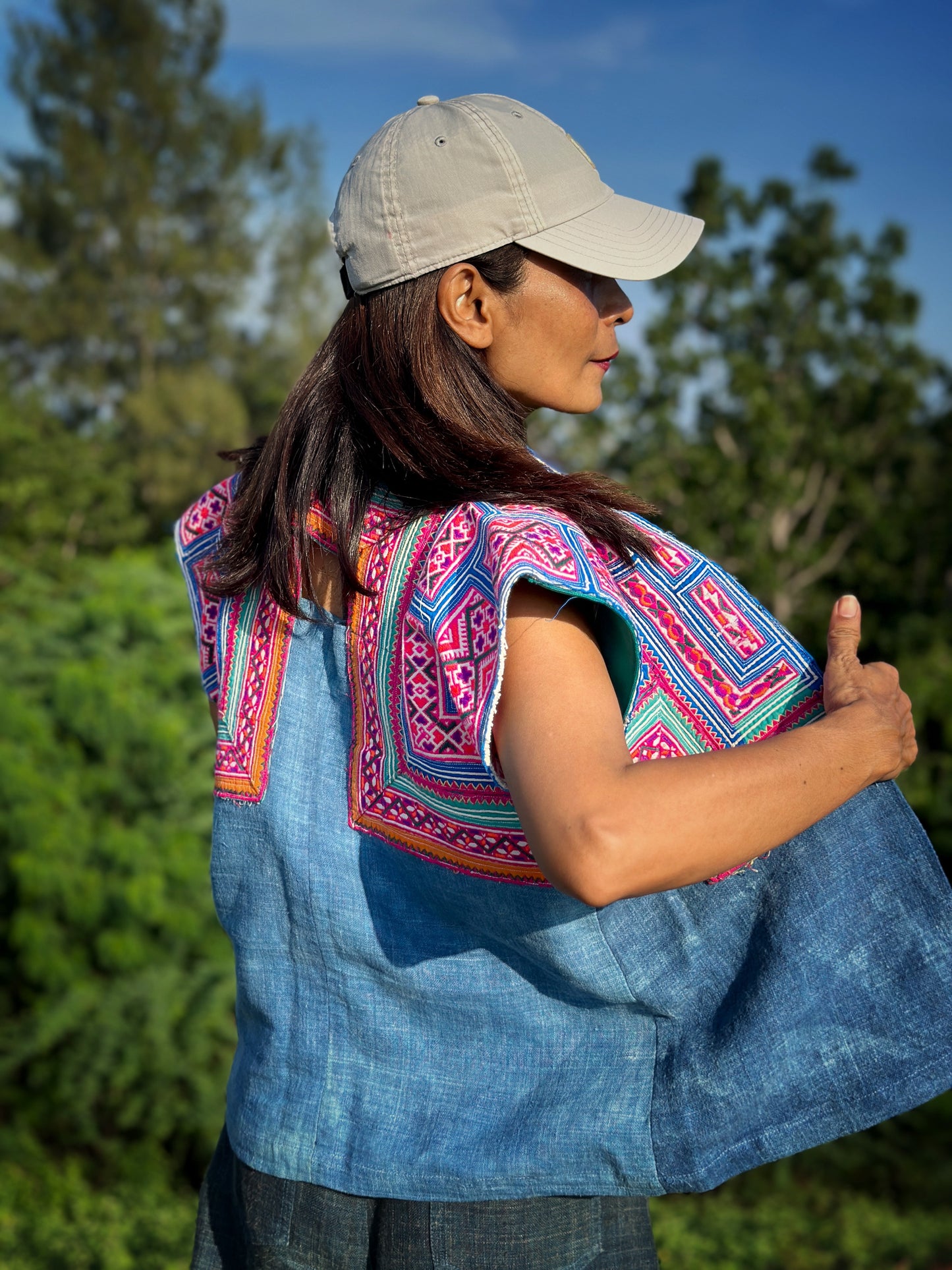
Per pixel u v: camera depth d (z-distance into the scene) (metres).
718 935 0.98
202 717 8.61
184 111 29.58
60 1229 6.88
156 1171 7.81
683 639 0.95
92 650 8.60
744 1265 7.38
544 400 1.01
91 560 10.48
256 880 1.07
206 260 29.88
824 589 21.27
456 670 0.84
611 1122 0.97
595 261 0.96
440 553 0.89
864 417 21.16
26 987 8.22
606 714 0.79
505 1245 0.98
